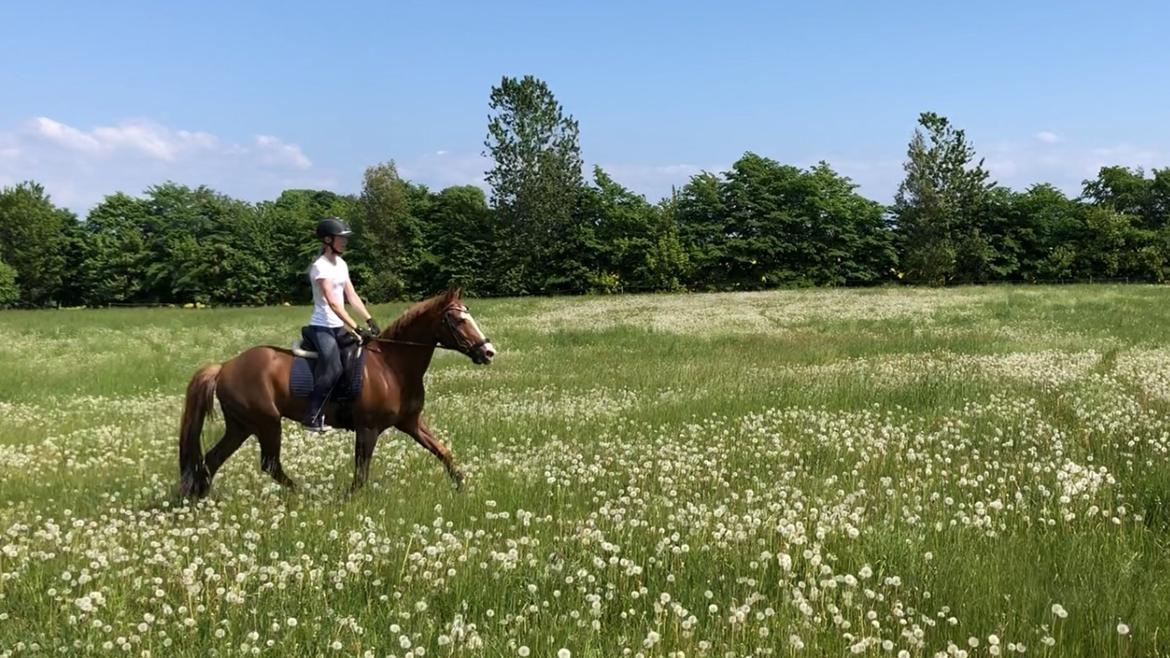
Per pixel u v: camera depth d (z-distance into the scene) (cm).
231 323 3912
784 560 523
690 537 628
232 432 859
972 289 5312
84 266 8781
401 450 1040
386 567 596
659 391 1490
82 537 679
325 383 827
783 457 906
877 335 2491
